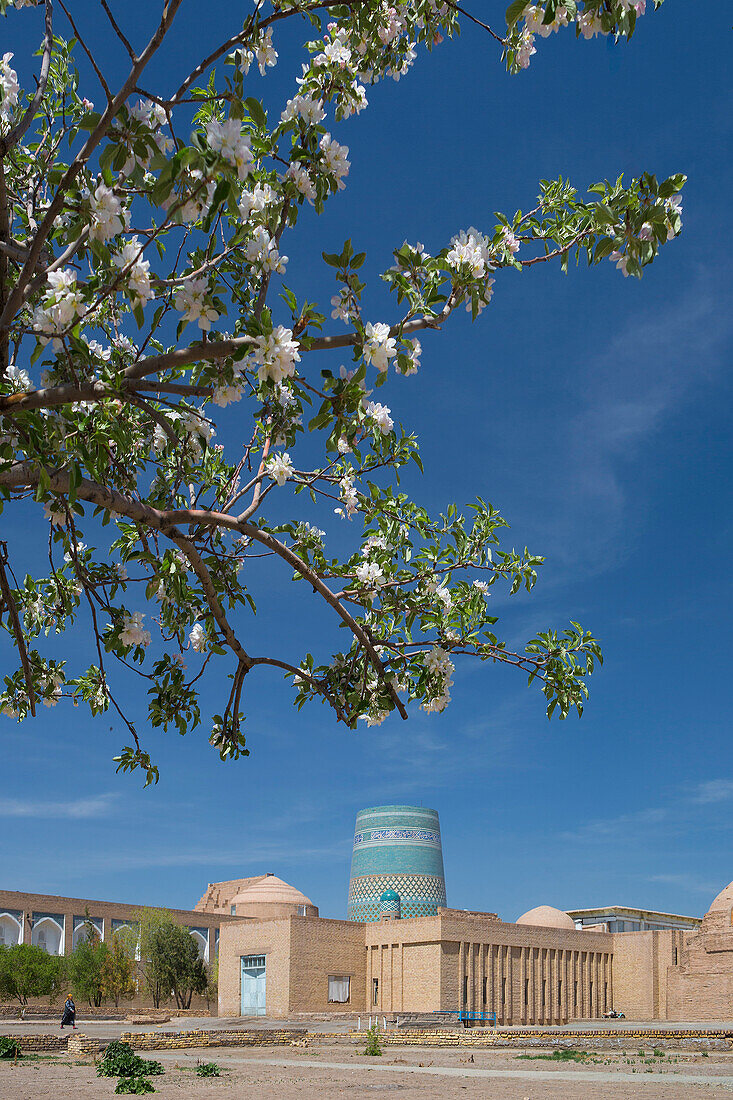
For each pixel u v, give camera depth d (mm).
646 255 4605
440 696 6512
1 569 5699
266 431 5824
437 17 5516
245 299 4879
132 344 6246
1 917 58125
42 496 4559
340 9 5211
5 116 5637
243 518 5930
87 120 3918
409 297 4832
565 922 59219
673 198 4621
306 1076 20203
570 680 6652
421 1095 15695
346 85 5148
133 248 4316
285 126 4848
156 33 3834
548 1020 49438
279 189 4879
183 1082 18125
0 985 52594
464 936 47000
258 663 6645
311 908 66312
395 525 6938
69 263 4645
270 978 47312
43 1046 27828
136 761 6961
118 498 5266
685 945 51219
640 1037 33156
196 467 6605
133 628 6246
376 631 6895
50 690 7090
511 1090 16875
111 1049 23125
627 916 61562
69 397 4367
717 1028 40969
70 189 4617
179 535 5629
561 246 5180
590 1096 15680
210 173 3801
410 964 47031
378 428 5383
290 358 4340
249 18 4664
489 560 7016
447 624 6633
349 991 48094
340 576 6691
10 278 4629
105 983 56969
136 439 6316
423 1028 42750
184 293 4363
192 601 6715
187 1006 60906
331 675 6617
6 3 5398
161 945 60312
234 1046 31766
